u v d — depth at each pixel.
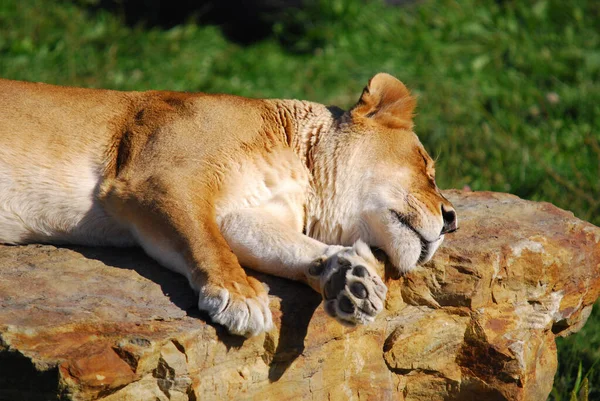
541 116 19.69
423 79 21.12
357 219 9.97
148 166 9.34
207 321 8.06
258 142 9.92
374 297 7.98
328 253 8.73
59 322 7.71
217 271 8.34
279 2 24.12
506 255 9.90
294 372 8.61
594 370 11.91
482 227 10.61
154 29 22.44
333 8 23.77
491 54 22.33
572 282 10.51
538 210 11.47
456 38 22.97
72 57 19.98
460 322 9.75
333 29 23.34
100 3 23.22
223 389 8.14
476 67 21.75
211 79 20.69
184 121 9.75
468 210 11.34
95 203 9.50
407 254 9.52
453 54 22.41
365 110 10.46
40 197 9.51
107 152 9.71
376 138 10.30
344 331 8.92
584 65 21.84
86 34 21.17
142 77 20.02
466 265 9.62
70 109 9.91
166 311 8.16
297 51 23.25
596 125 19.25
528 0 24.20
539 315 10.17
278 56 22.61
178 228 8.76
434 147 17.92
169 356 7.75
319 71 21.81
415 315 9.66
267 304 8.27
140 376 7.64
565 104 19.94
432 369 9.75
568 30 22.94
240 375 8.26
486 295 9.77
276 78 21.41
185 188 9.09
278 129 10.30
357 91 21.00
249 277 8.57
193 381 7.91
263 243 9.12
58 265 9.02
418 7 24.06
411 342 9.58
